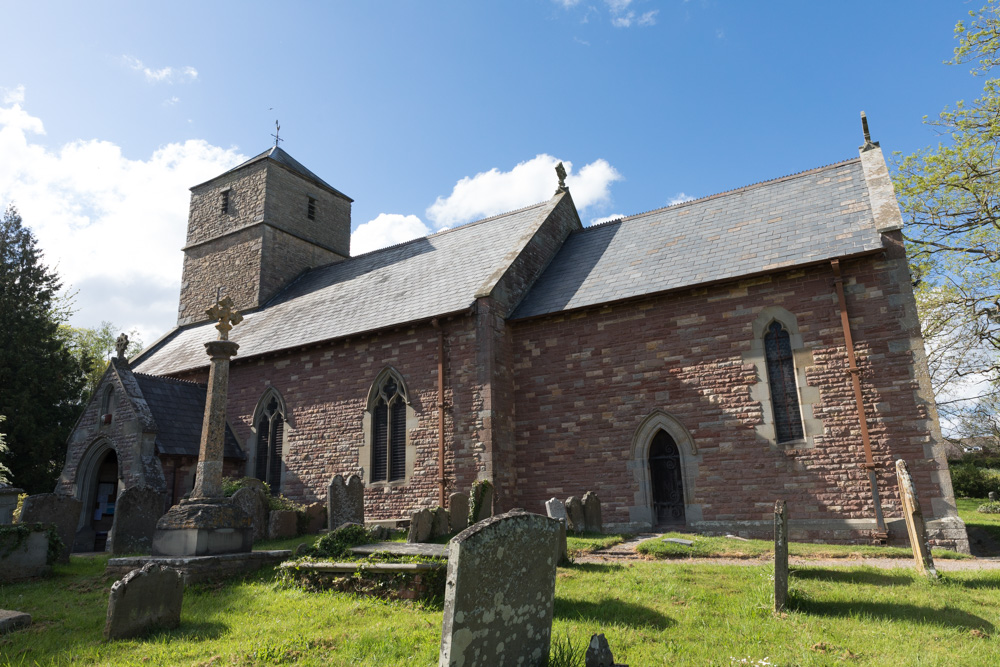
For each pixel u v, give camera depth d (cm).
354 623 710
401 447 1877
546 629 572
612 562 1070
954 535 1238
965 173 2119
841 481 1370
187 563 948
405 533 1470
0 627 708
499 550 529
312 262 3061
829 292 1464
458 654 477
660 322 1652
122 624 669
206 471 1111
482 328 1786
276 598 845
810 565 997
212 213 3083
